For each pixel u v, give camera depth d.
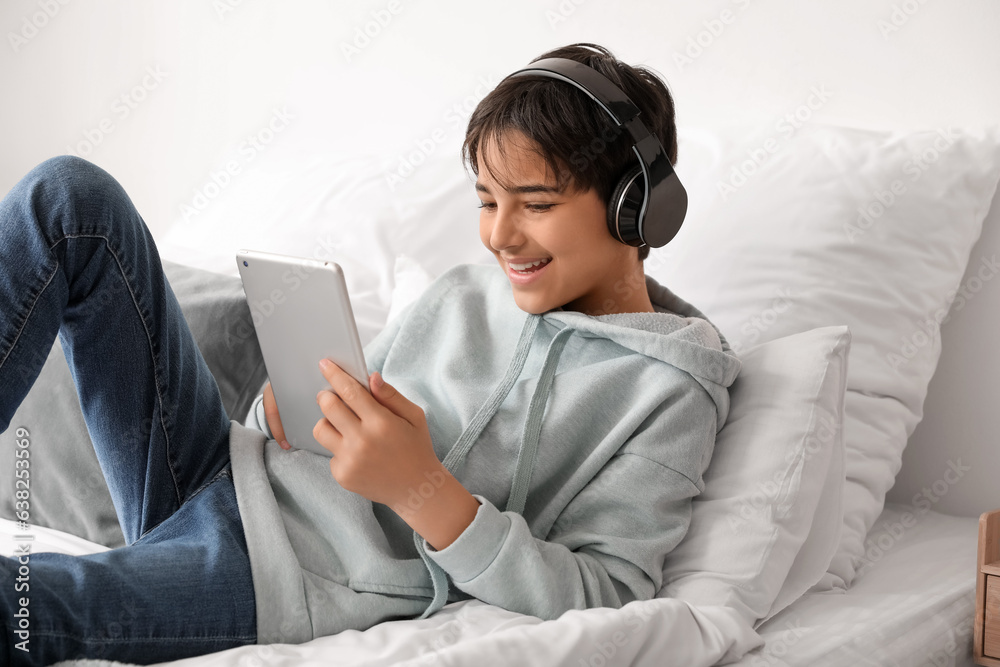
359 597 0.83
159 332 0.89
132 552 0.78
